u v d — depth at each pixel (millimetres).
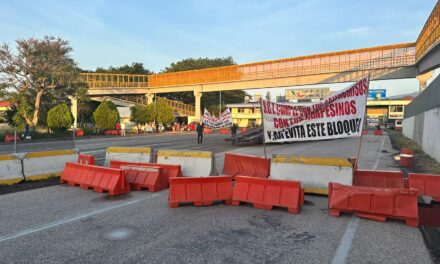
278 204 6371
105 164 10719
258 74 47688
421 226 5457
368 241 4805
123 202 6938
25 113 33344
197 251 4426
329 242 4766
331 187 6188
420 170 11359
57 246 4562
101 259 4164
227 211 6355
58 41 35531
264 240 4836
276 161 8125
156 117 49000
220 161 13258
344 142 25781
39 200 7047
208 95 87562
